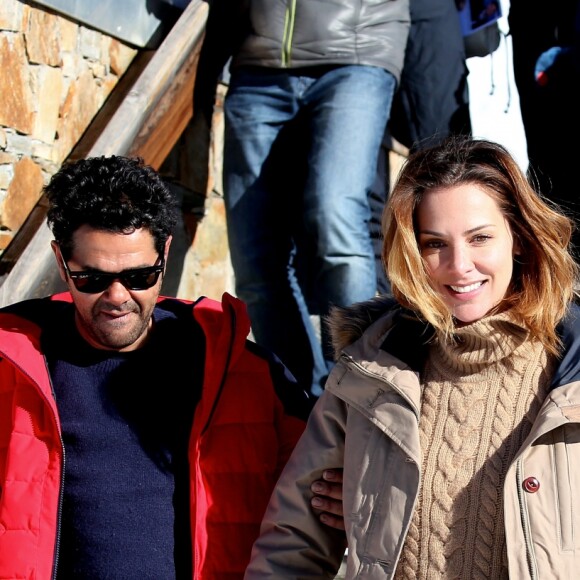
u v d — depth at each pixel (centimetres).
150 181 229
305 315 403
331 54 373
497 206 207
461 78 405
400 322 221
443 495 202
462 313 206
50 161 370
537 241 208
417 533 204
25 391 227
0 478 223
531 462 195
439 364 214
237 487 233
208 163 459
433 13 395
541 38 386
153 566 218
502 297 209
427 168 210
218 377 230
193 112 414
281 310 397
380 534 204
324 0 372
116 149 348
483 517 199
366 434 213
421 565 203
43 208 362
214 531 229
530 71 389
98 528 218
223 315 235
